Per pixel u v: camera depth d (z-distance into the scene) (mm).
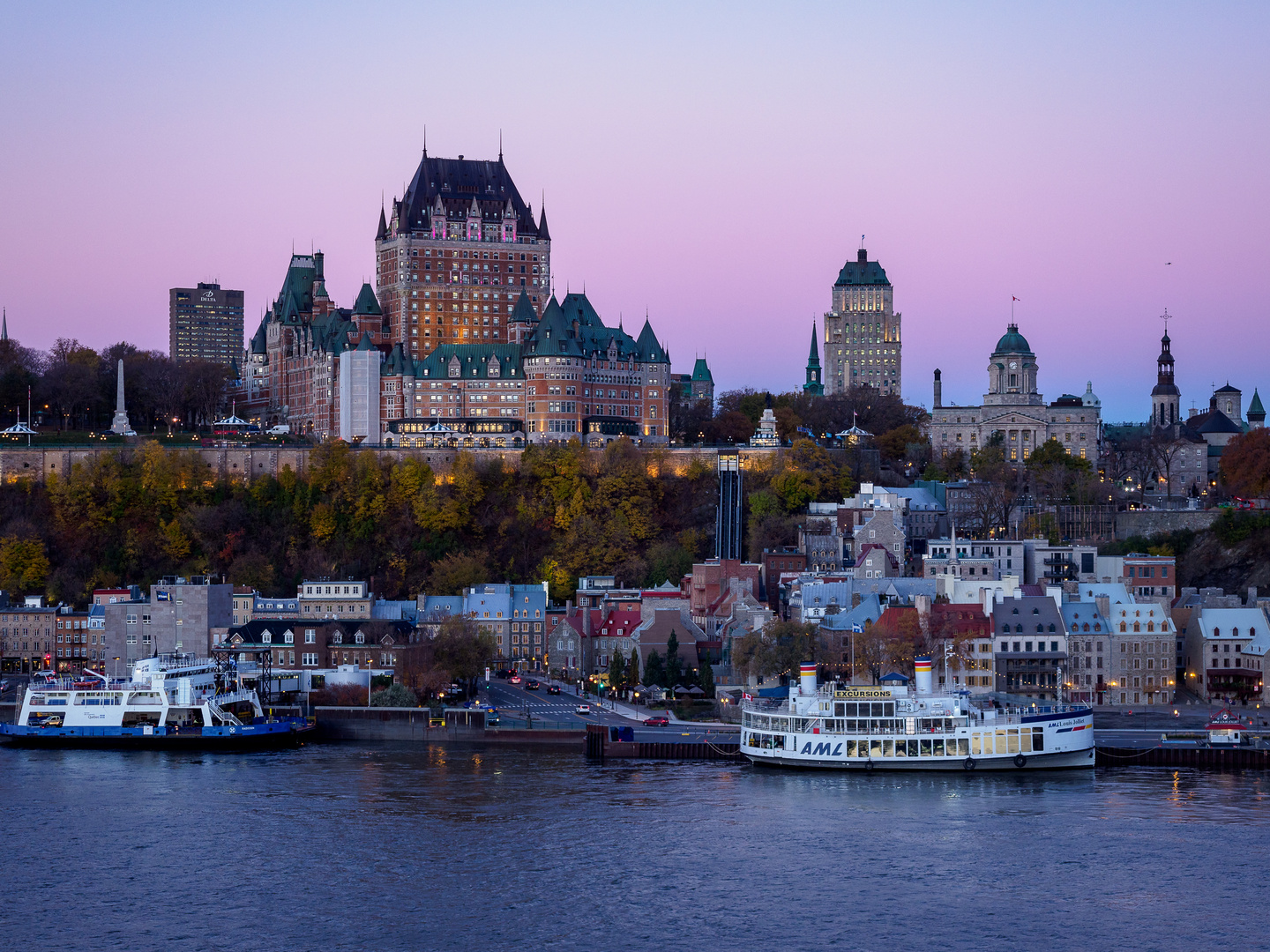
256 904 180250
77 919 175625
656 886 184125
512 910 177500
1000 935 169000
